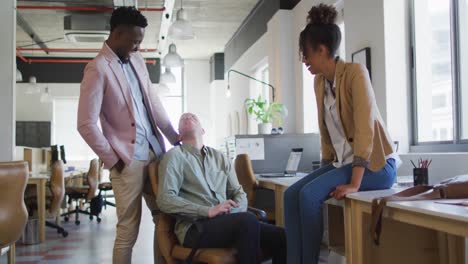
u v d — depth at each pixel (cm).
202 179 237
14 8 434
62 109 1198
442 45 344
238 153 410
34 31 946
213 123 1225
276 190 318
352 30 421
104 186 756
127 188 231
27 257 409
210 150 251
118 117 230
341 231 236
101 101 224
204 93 1286
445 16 341
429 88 357
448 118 337
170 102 1296
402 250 192
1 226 262
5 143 424
